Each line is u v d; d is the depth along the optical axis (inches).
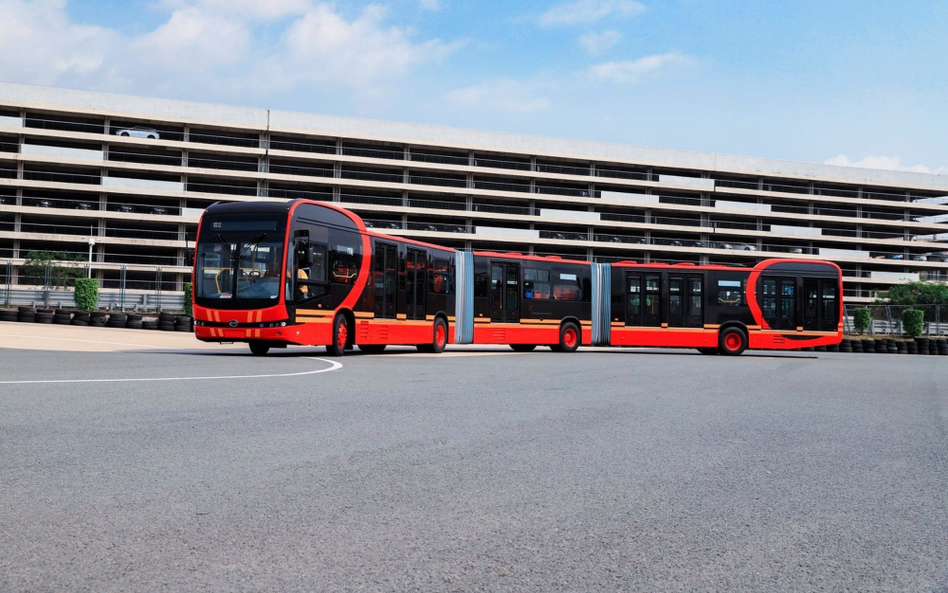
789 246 3511.3
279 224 674.8
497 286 976.3
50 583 118.2
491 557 136.6
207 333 676.1
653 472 216.1
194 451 225.1
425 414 321.1
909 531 161.0
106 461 207.5
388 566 130.3
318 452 229.9
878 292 3582.7
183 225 2780.5
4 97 2677.2
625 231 3371.1
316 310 699.4
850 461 243.1
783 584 126.7
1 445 224.4
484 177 3198.8
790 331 1077.1
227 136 2933.1
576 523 160.4
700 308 1064.8
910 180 3730.3
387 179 3093.0
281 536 145.3
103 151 2773.1
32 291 1539.1
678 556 140.1
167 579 121.3
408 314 842.8
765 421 335.3
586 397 412.5
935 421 353.4
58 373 442.9
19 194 2689.5
